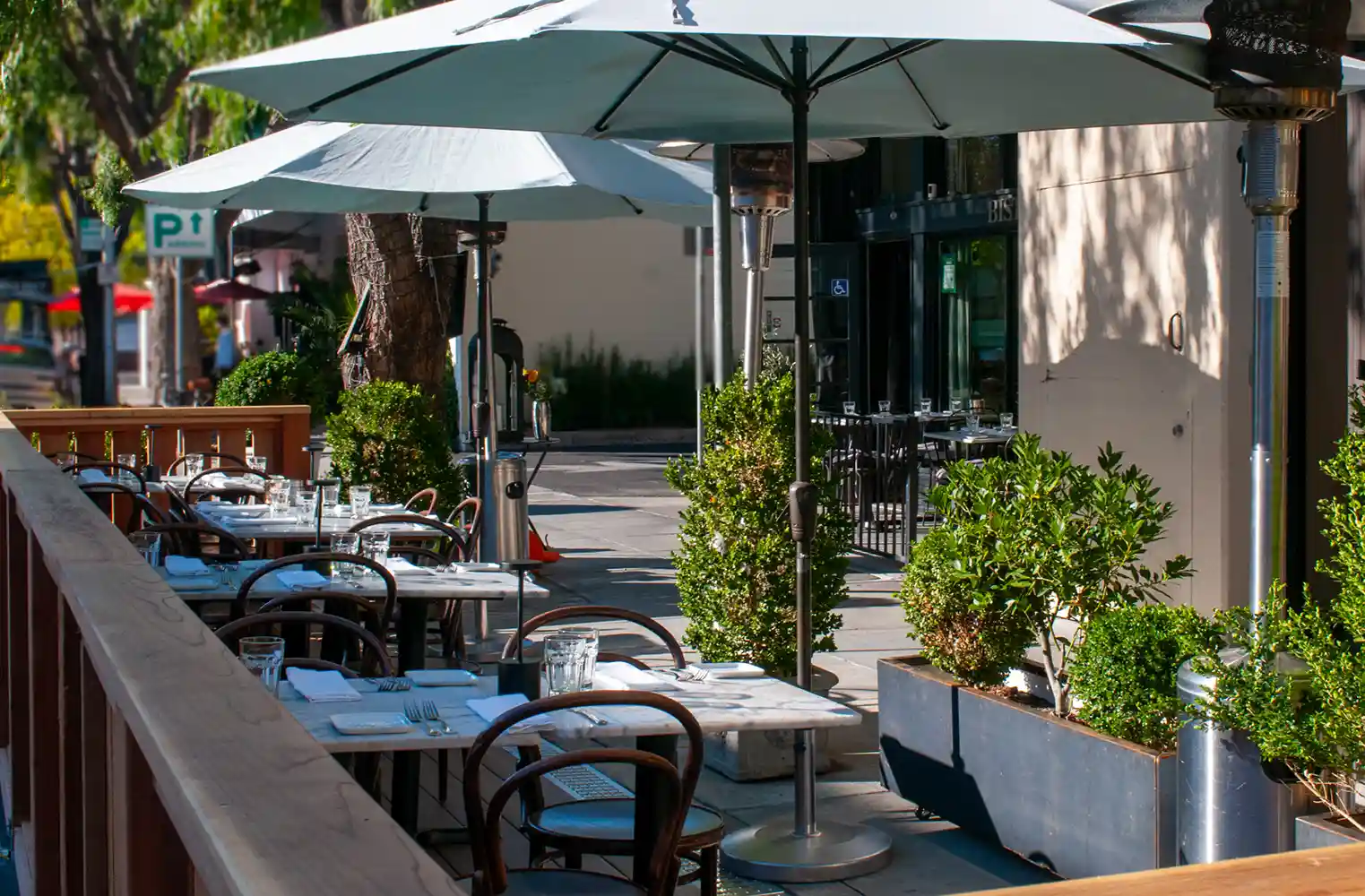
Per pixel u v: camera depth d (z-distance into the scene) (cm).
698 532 628
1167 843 441
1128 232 691
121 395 3947
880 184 1922
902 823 574
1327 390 679
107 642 233
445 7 491
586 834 414
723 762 643
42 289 3766
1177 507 665
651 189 808
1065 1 439
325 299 2736
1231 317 632
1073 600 505
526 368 2988
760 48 524
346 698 423
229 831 142
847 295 1961
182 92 1816
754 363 754
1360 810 388
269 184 907
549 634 427
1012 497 539
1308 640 378
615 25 375
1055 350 741
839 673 831
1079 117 583
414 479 1008
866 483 1295
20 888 427
